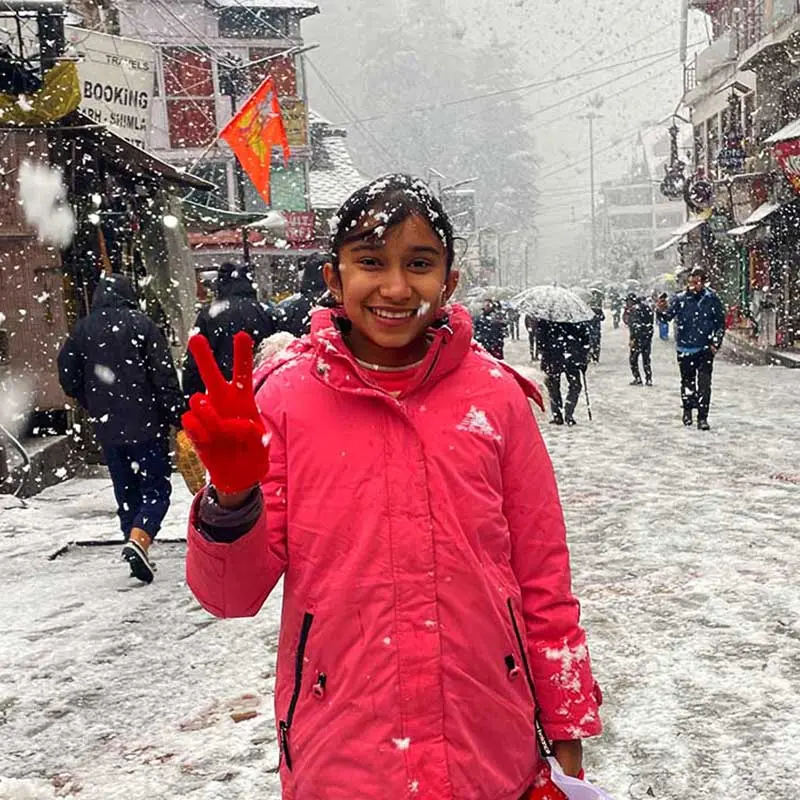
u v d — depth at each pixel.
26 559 6.41
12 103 9.08
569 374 13.01
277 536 1.75
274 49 30.31
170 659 4.59
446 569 1.71
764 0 27.52
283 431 1.77
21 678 4.40
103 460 9.96
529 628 1.88
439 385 1.81
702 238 36.28
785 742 3.57
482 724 1.72
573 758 1.91
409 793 1.66
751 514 7.25
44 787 3.38
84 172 10.41
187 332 12.96
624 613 5.07
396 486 1.72
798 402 14.70
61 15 9.59
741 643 4.56
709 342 11.84
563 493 8.36
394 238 1.73
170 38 29.00
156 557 6.35
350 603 1.69
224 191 29.75
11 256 9.45
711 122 35.78
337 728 1.69
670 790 3.28
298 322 7.37
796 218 24.27
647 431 12.09
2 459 8.27
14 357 9.52
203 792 3.34
